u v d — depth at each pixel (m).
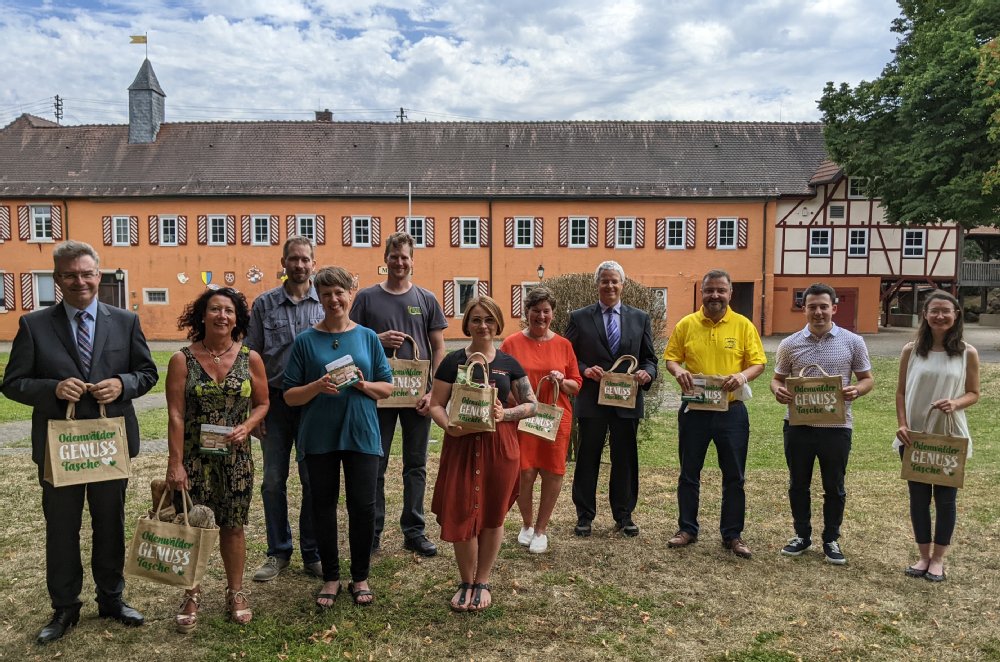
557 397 5.21
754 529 5.93
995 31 23.36
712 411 5.36
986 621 4.24
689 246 33.94
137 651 3.87
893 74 26.69
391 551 5.40
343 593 4.57
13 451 9.44
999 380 15.23
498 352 4.60
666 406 14.24
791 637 4.07
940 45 24.70
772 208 33.59
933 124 24.39
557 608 4.41
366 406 4.31
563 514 6.39
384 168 35.66
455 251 34.38
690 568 5.05
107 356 3.95
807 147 36.03
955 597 4.57
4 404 14.27
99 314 3.98
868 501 6.80
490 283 34.38
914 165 24.52
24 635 4.04
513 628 4.15
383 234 34.31
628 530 5.76
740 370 5.40
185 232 34.38
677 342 5.55
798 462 5.22
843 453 5.08
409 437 5.34
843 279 33.69
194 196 34.06
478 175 35.16
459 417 4.18
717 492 7.19
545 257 34.25
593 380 5.62
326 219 34.28
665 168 35.28
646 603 4.49
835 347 5.18
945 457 4.72
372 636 4.05
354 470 4.31
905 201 25.92
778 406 14.24
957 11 24.89
